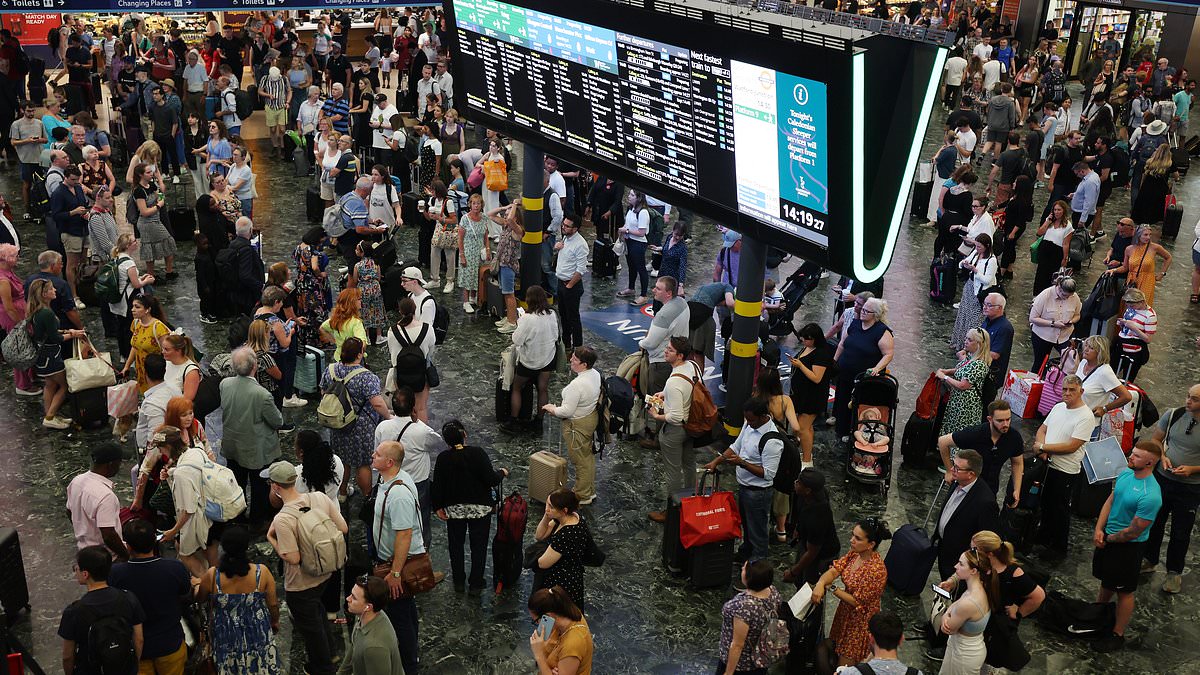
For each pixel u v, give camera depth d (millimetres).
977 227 15312
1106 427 10406
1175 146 24031
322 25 30094
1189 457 8984
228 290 13820
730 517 8867
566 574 7895
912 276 16797
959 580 7750
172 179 19844
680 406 9477
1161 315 15805
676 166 9828
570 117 11188
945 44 7547
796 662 7781
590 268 16438
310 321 12703
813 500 8164
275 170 21344
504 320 14273
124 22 29297
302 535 7359
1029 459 9836
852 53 7281
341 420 9375
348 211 14508
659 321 10891
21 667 6840
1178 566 9195
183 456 8141
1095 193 16594
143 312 10680
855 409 10734
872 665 6332
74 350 11375
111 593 6559
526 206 13516
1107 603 8656
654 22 9211
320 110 20375
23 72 24203
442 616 8609
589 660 6656
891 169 7922
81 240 14508
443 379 12727
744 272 9758
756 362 11359
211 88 23312
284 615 8633
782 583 9117
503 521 8664
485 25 11961
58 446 10977
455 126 20000
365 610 6707
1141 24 31859
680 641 8398
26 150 17453
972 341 10602
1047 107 23484
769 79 8141
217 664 7148
